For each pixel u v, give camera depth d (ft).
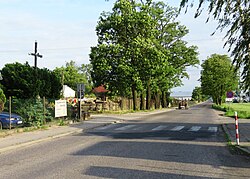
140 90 162.09
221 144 49.98
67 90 279.28
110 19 161.07
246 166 33.35
